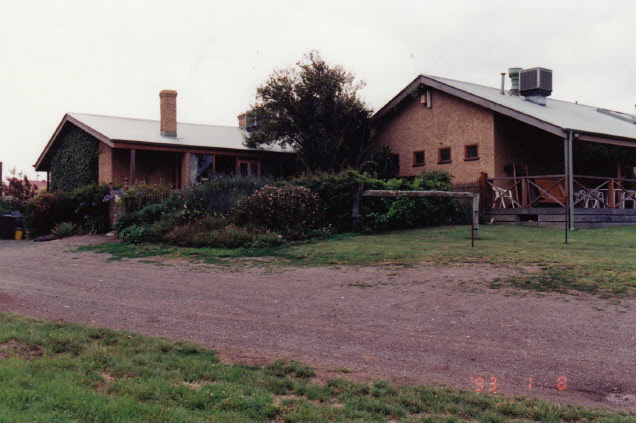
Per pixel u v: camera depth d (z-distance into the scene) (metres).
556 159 21.59
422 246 12.98
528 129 20.67
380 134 23.70
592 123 20.12
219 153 22.75
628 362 5.44
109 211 18.39
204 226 15.06
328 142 21.61
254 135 22.58
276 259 12.15
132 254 13.56
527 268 9.83
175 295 8.80
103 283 9.91
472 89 21.28
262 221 15.02
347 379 5.11
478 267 10.17
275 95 21.70
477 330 6.57
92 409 4.21
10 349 5.76
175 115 23.33
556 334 6.31
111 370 5.21
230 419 4.18
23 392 4.47
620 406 4.53
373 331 6.65
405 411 4.41
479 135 20.08
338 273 10.33
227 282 9.83
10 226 20.14
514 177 18.59
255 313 7.60
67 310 7.81
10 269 11.80
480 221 18.62
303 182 16.84
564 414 4.33
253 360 5.64
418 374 5.28
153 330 6.77
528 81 22.33
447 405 4.53
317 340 6.34
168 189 18.14
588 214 17.41
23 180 27.22
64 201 19.83
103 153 22.72
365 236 15.21
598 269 9.40
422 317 7.19
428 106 21.78
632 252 11.30
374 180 16.62
